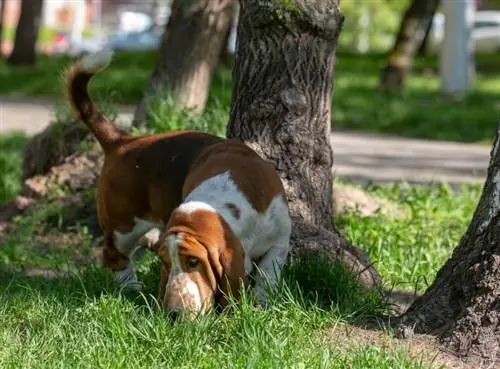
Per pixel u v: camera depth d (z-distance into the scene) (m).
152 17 88.69
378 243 11.43
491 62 51.38
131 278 9.52
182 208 7.73
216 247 7.56
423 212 13.86
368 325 8.20
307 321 7.96
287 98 9.81
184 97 14.04
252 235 8.06
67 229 12.82
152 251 10.16
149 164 8.96
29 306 8.67
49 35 69.06
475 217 7.96
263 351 7.22
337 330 8.00
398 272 10.72
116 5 95.94
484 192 7.91
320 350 7.30
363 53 54.53
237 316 7.64
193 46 14.05
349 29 69.75
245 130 9.97
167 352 7.39
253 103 9.91
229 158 8.27
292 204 9.68
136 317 7.96
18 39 42.66
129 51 51.00
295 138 9.80
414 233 12.52
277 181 8.38
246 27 9.93
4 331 8.08
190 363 7.21
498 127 7.96
